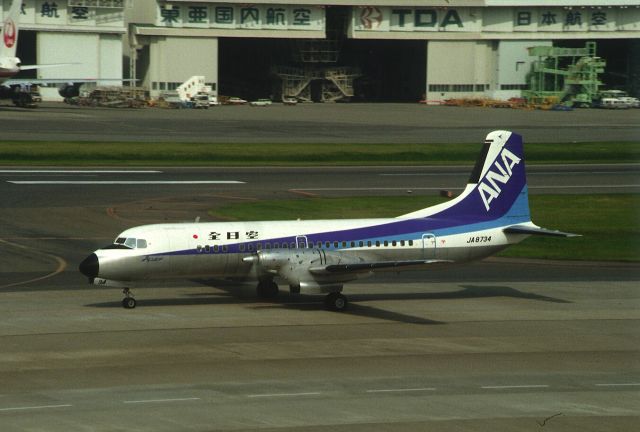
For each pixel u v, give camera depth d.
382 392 121.62
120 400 115.62
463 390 123.62
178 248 169.25
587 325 165.25
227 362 135.25
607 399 121.06
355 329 158.50
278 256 167.88
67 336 149.00
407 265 166.00
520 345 149.88
